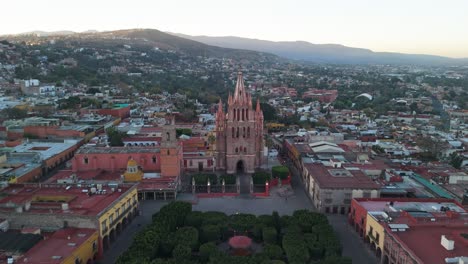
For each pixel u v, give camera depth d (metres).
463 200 117.69
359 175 135.12
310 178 138.75
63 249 83.31
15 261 77.25
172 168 141.88
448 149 191.00
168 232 98.94
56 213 95.75
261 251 95.38
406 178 139.00
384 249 92.50
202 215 109.12
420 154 180.38
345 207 123.69
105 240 98.81
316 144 179.25
